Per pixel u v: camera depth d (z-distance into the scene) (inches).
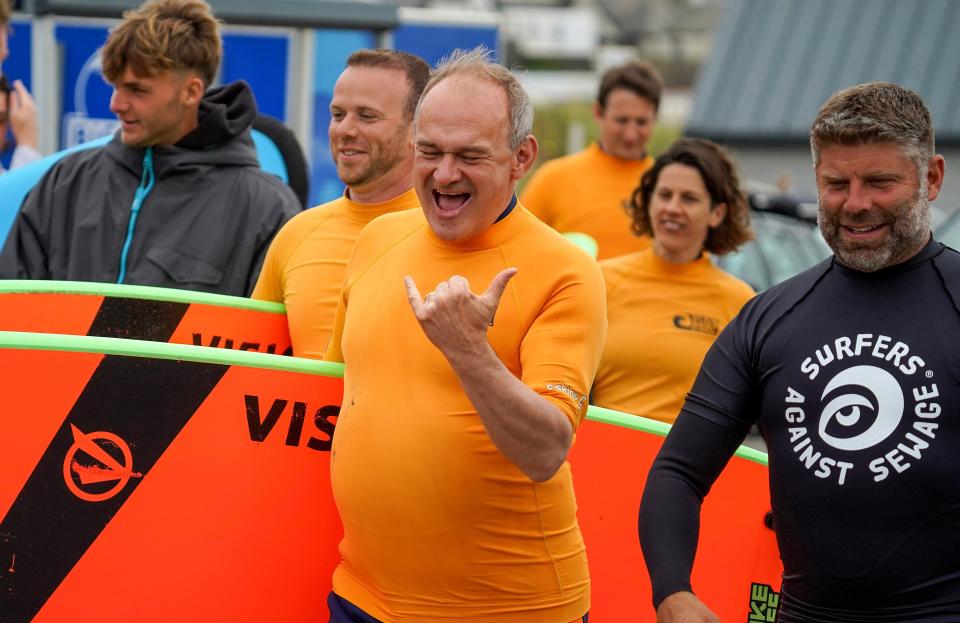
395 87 267.9
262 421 219.9
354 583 210.7
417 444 196.9
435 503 196.5
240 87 324.5
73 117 524.7
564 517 203.5
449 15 640.4
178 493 216.7
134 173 315.3
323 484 222.5
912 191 185.0
